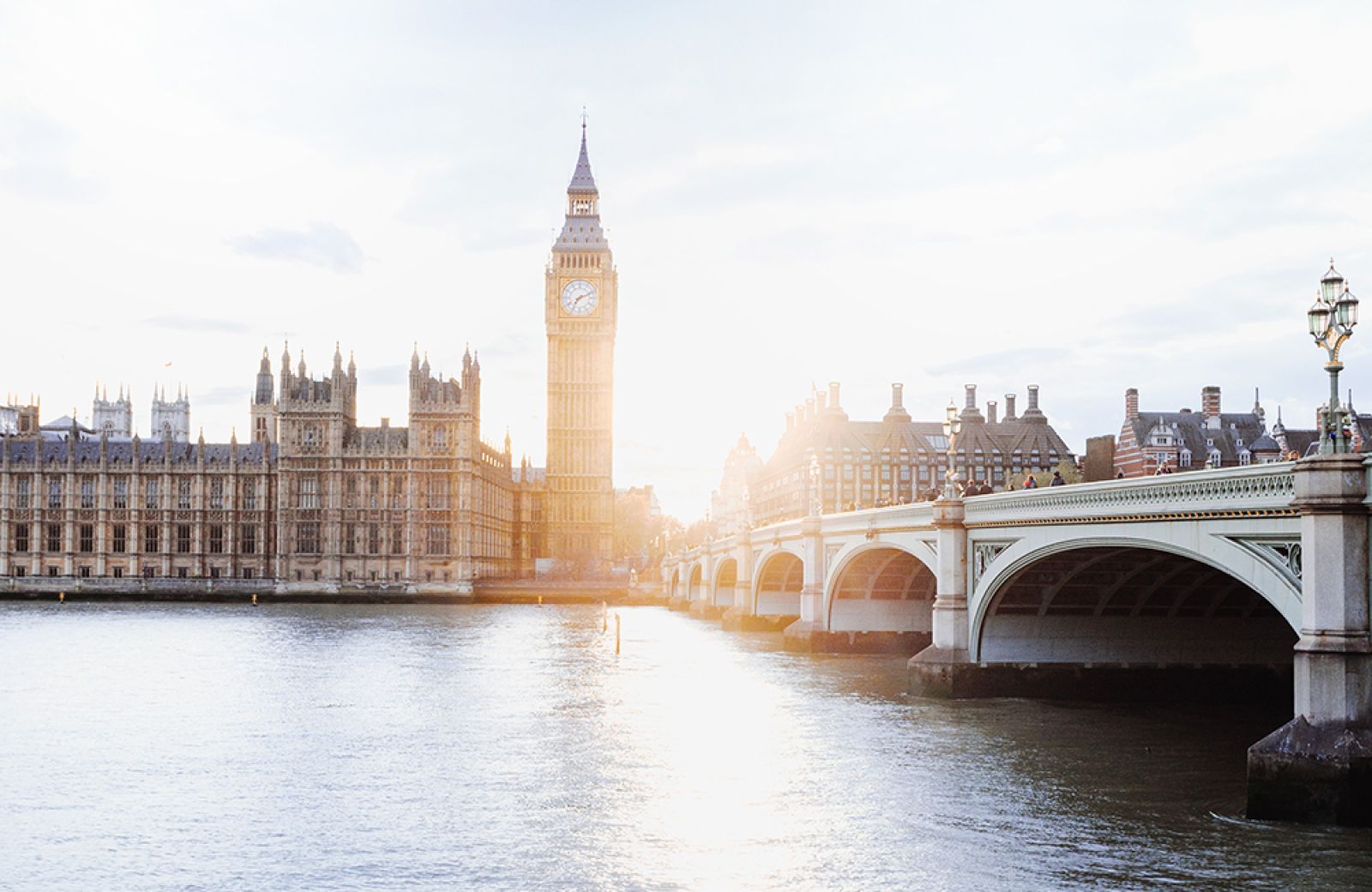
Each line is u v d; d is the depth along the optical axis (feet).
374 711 200.23
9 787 142.41
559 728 180.86
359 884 104.94
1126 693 196.24
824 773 146.30
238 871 108.88
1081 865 107.04
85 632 390.01
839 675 249.75
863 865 108.58
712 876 106.42
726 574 503.61
